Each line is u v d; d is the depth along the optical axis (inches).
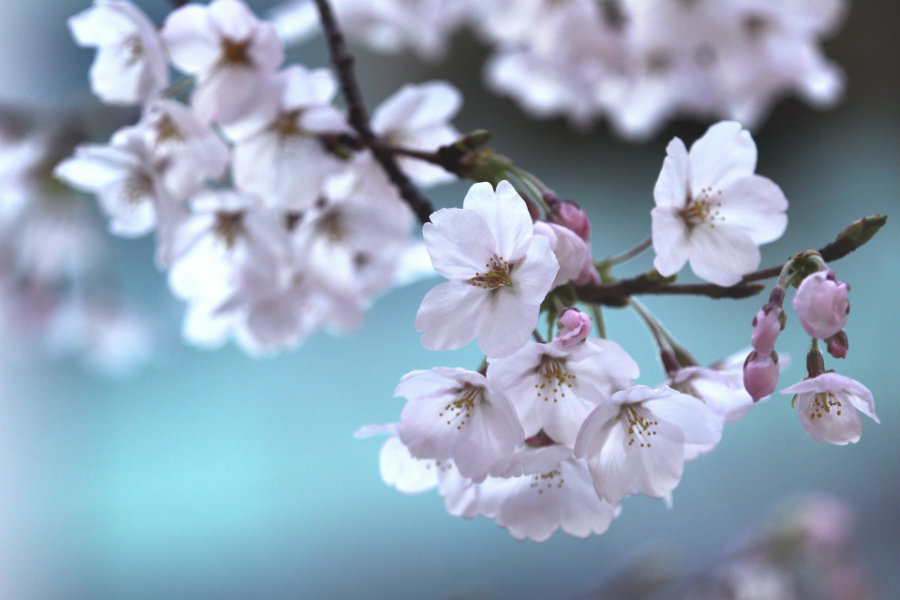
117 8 32.2
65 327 45.0
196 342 34.9
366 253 34.1
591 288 30.7
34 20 83.0
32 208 37.4
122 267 71.8
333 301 34.4
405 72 82.9
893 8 82.9
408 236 34.0
